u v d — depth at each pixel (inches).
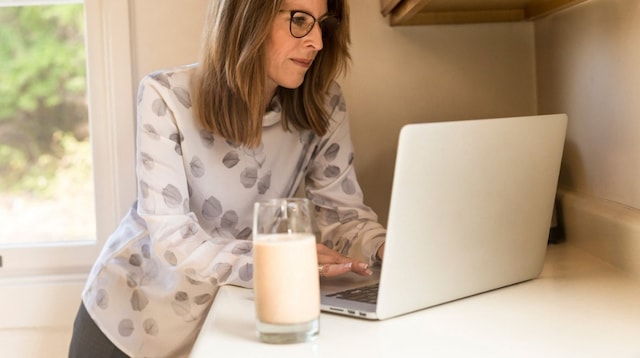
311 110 59.8
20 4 77.1
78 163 78.9
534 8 70.2
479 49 74.8
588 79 59.6
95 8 74.0
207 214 58.7
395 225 37.6
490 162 41.5
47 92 78.7
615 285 46.3
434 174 38.4
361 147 75.4
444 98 75.2
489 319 39.4
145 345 58.0
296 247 35.9
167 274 57.7
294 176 62.9
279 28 54.2
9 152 79.4
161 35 73.8
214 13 55.2
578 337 36.0
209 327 39.1
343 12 58.3
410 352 34.2
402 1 66.9
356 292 44.3
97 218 76.2
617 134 54.3
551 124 45.1
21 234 78.9
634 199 52.0
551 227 62.0
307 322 36.1
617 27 53.4
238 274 47.8
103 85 74.9
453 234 40.9
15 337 76.2
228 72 53.7
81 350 59.7
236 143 56.7
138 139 54.8
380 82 74.9
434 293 41.2
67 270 77.0
